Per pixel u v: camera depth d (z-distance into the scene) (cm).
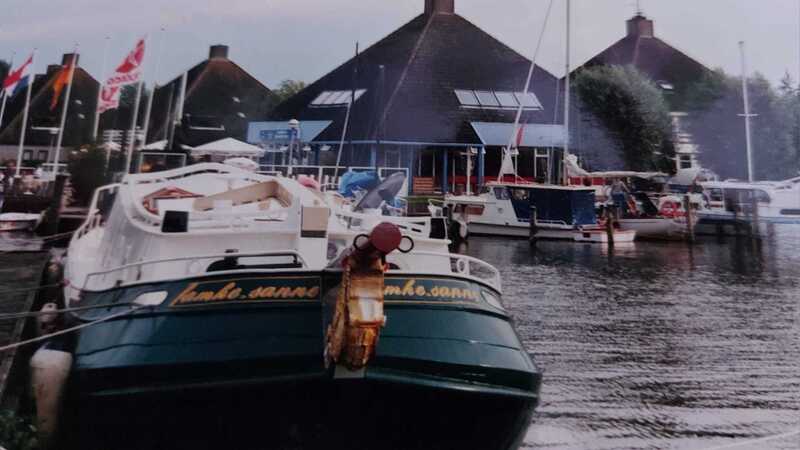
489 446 527
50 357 545
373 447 504
